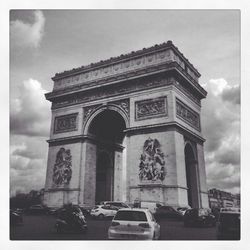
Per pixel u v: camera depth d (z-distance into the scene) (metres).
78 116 88.50
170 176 68.94
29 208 82.56
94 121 86.38
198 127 85.25
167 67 74.38
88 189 82.88
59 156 88.00
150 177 70.94
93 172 85.69
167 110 73.31
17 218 52.97
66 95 90.94
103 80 84.12
